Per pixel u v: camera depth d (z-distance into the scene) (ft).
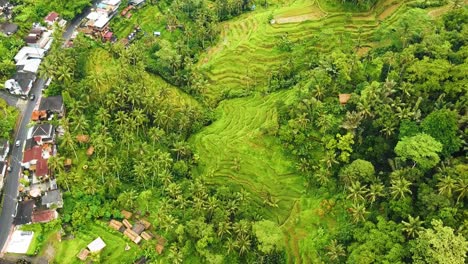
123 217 290.15
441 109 274.36
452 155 271.28
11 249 264.72
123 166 315.99
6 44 390.01
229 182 321.11
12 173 304.71
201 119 368.89
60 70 343.26
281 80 390.21
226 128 359.66
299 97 339.16
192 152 338.13
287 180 315.78
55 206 282.97
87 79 351.67
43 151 314.96
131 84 350.84
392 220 258.78
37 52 392.06
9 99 353.72
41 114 336.08
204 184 313.12
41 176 298.15
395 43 363.56
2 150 307.99
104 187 296.30
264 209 304.91
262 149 332.19
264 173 322.75
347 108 319.68
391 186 266.36
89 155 318.86
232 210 289.53
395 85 307.58
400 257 233.76
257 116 361.51
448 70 294.25
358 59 362.53
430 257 222.07
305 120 314.96
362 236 253.44
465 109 278.26
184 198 298.56
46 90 354.95
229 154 335.88
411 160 274.98
